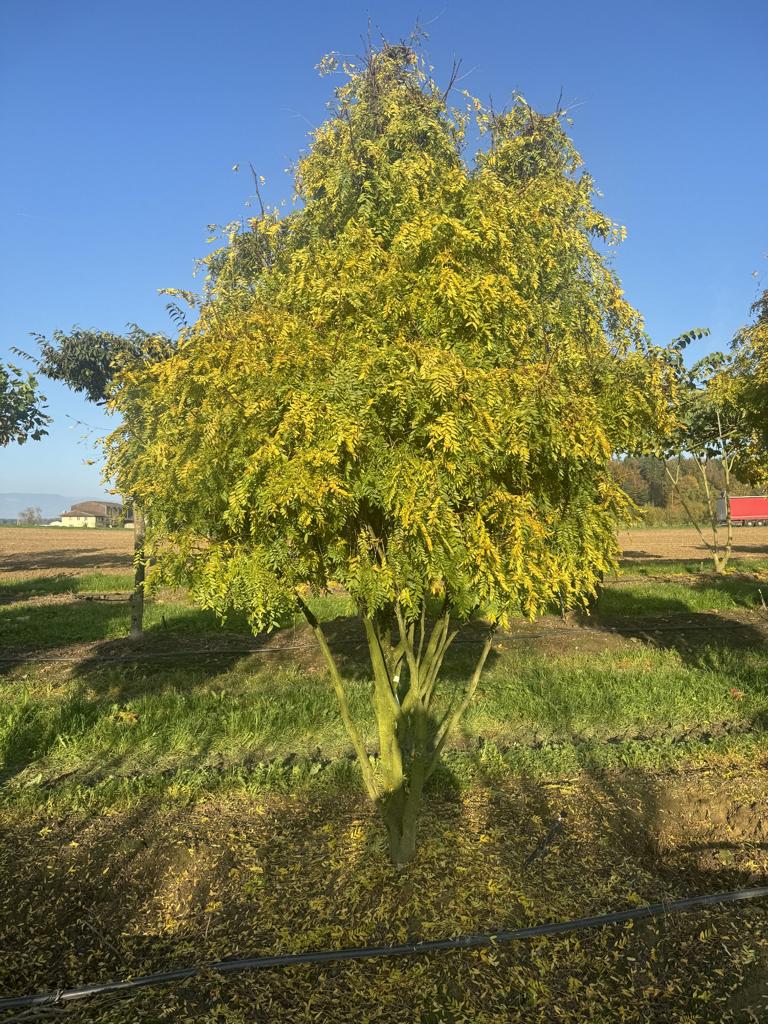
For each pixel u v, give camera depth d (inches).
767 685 277.7
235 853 157.4
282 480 108.2
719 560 749.9
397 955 124.8
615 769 202.4
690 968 123.5
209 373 123.3
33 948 129.5
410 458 112.7
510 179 179.9
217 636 399.5
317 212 172.6
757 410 318.0
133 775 202.8
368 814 176.2
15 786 194.1
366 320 124.5
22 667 335.0
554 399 119.3
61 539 1740.9
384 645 170.9
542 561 123.4
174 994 116.8
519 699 261.6
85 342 414.6
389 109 170.7
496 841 163.2
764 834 175.9
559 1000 116.3
